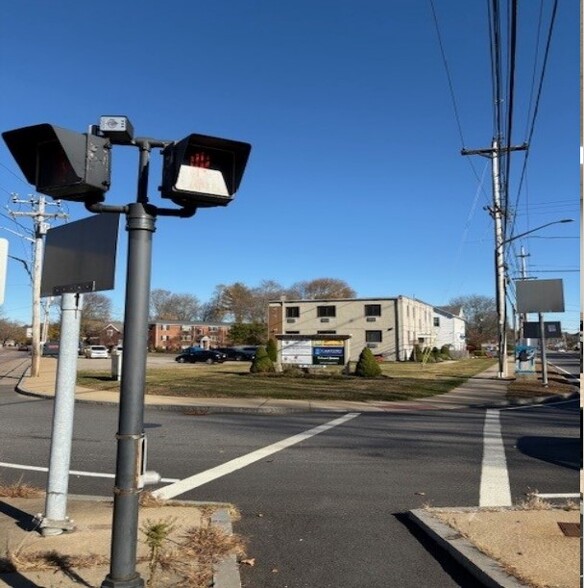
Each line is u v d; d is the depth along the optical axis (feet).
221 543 16.10
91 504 19.93
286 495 22.79
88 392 64.23
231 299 392.27
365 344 192.34
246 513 20.24
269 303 204.13
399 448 33.53
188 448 33.27
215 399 58.13
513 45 33.88
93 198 11.44
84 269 15.53
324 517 19.79
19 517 17.98
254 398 59.36
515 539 16.07
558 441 36.19
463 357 268.21
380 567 15.26
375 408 54.70
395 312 190.80
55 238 16.88
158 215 11.74
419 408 55.62
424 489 23.84
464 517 18.44
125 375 10.92
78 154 11.00
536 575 13.48
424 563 15.51
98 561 14.34
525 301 84.28
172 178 11.39
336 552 16.39
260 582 14.34
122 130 11.25
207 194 11.44
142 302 11.09
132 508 10.78
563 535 16.30
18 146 11.53
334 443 35.17
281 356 94.38
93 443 34.88
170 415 48.91
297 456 30.96
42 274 17.31
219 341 376.68
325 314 197.57
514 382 88.07
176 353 312.71
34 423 43.57
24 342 476.13
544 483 25.00
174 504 20.33
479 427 42.73
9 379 98.63
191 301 453.58
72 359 17.10
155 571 13.97
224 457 30.63
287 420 46.24
